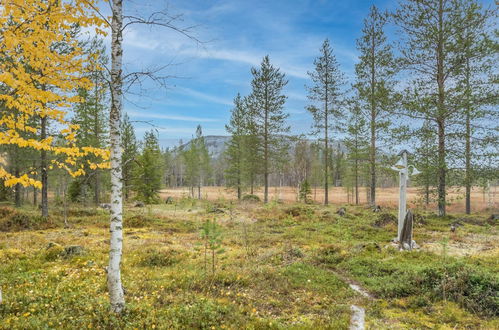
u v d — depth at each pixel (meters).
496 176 17.58
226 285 7.91
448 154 18.53
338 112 30.75
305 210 21.88
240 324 5.48
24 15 5.55
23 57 6.06
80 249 11.04
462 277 7.07
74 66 5.94
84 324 5.12
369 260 9.72
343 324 5.34
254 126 35.59
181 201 31.89
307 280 8.30
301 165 58.19
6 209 17.91
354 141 30.70
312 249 11.78
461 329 5.53
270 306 6.64
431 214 20.62
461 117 18.11
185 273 8.67
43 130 15.52
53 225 17.55
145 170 36.19
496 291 6.48
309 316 6.08
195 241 14.34
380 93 21.61
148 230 17.58
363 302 6.80
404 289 7.30
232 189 47.69
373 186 27.42
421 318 6.02
